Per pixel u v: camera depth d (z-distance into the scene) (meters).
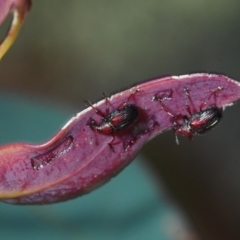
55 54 0.31
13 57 0.30
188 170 0.27
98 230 0.16
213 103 0.11
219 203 0.27
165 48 0.30
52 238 0.15
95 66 0.31
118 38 0.31
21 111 0.18
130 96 0.11
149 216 0.16
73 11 0.31
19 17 0.10
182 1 0.31
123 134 0.11
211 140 0.28
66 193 0.11
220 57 0.29
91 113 0.11
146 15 0.31
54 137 0.11
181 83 0.11
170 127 0.11
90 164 0.11
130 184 0.16
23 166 0.11
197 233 0.16
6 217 0.15
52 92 0.30
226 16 0.30
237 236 0.26
